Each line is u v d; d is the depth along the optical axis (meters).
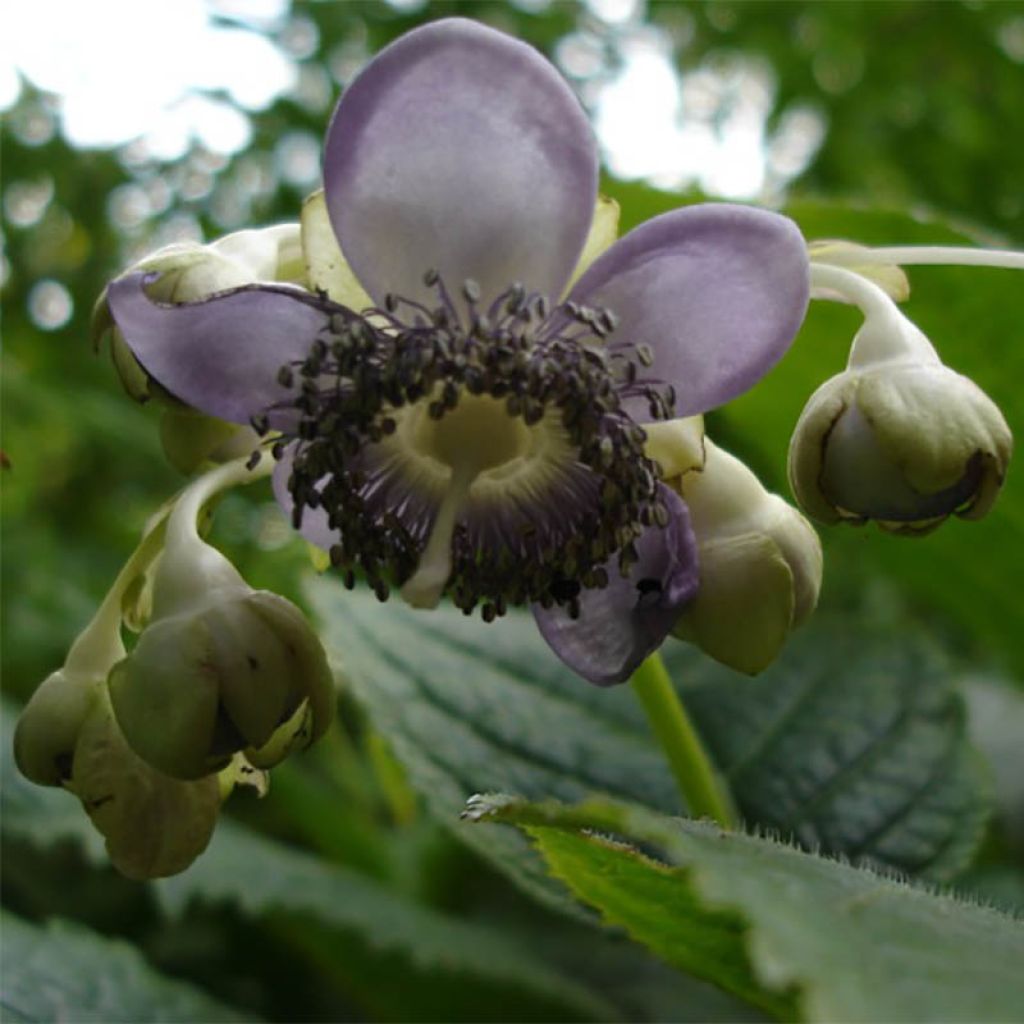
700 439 0.09
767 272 0.08
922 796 0.13
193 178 0.35
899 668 0.14
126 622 0.09
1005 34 0.34
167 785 0.09
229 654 0.08
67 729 0.09
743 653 0.09
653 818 0.07
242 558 0.21
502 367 0.08
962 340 0.13
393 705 0.13
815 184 0.35
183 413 0.09
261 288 0.08
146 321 0.08
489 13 0.35
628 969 0.15
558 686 0.14
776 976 0.05
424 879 0.17
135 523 0.37
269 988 0.17
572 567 0.09
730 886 0.06
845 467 0.08
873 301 0.08
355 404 0.08
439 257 0.08
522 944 0.16
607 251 0.08
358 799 0.20
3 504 0.33
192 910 0.17
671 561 0.09
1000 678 0.22
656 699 0.11
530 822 0.07
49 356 0.38
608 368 0.08
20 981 0.11
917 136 0.34
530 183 0.08
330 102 0.34
